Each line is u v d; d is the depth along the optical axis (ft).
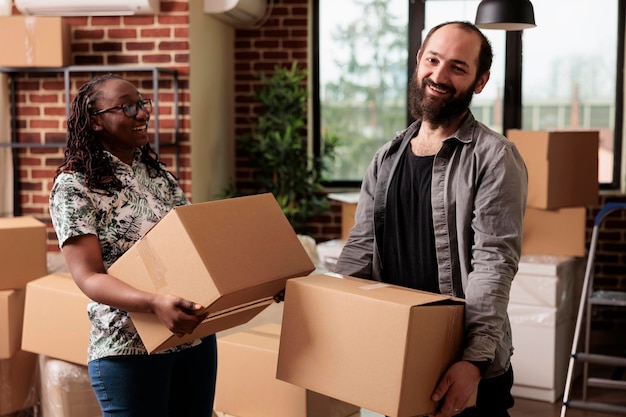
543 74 17.08
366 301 5.62
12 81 15.39
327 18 17.93
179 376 6.81
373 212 7.12
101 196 6.47
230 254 5.98
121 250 6.52
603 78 16.88
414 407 5.57
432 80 6.43
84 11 14.88
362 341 5.62
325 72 18.06
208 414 6.98
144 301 5.89
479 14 12.17
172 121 15.16
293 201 16.93
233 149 18.03
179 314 5.76
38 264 11.51
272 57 17.79
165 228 5.93
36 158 15.60
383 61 17.84
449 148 6.56
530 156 13.76
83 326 9.69
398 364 5.42
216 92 16.78
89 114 6.54
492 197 6.22
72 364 9.93
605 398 13.79
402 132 7.09
